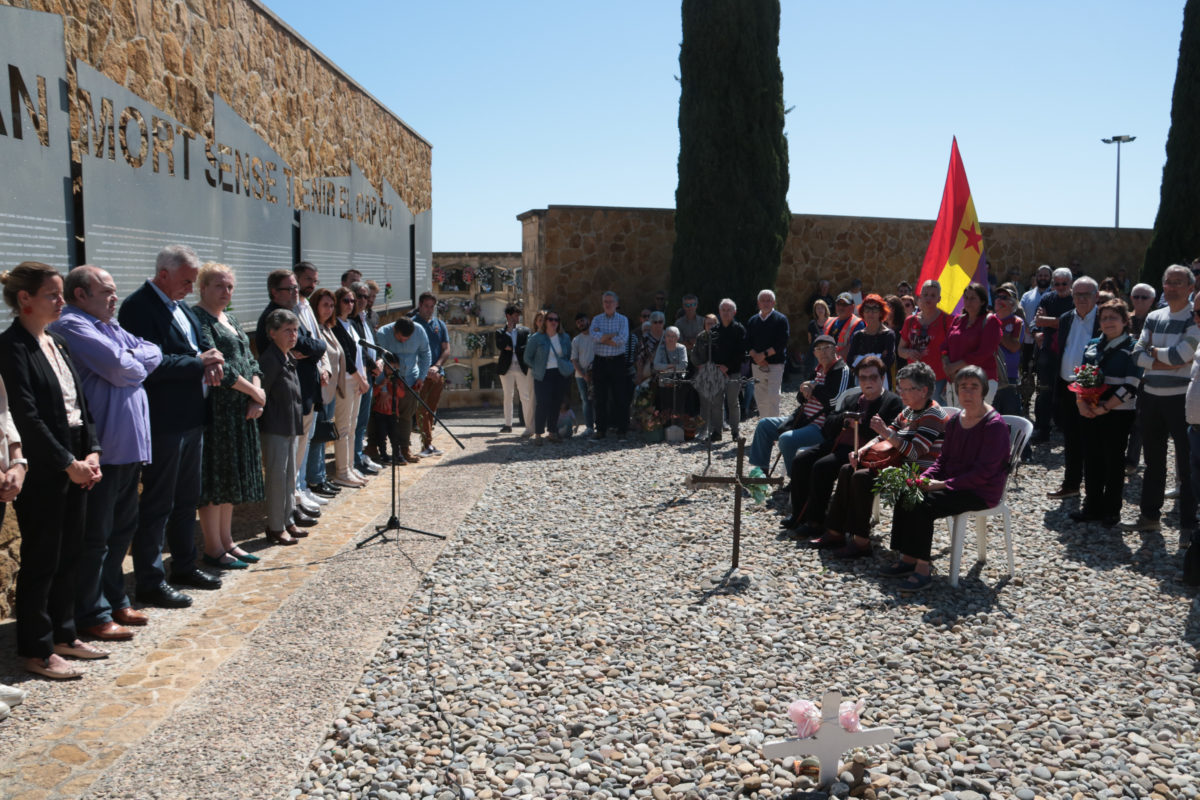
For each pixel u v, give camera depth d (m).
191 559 5.12
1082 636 4.48
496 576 5.39
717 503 7.27
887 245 16.62
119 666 3.98
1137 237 18.08
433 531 6.41
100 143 5.28
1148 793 3.08
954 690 3.88
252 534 6.32
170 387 4.71
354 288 8.30
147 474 4.71
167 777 3.05
